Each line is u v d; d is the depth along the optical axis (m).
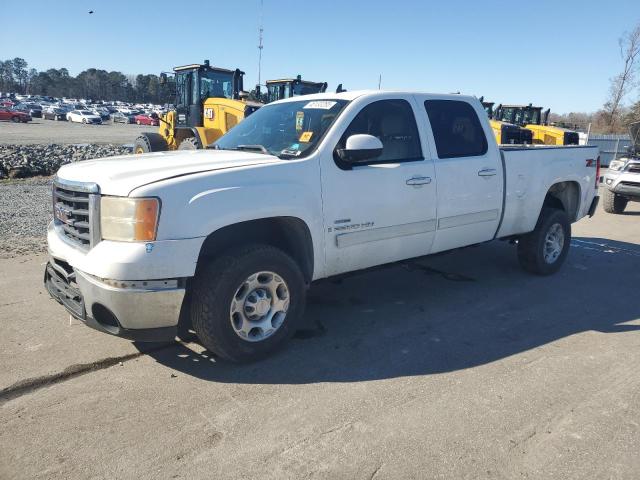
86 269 3.35
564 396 3.44
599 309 5.19
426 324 4.70
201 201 3.43
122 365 3.76
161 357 3.89
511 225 5.72
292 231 4.04
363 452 2.81
